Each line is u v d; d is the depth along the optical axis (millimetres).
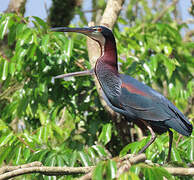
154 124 8922
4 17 9398
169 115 8680
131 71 10500
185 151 8797
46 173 6875
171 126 8609
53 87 10422
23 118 11391
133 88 9047
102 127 10664
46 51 9688
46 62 9852
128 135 10617
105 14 10375
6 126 9289
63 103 10594
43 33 10445
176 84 10977
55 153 8391
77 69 10547
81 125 10938
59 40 9859
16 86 10695
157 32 12234
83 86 10508
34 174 8555
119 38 11664
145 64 10070
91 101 10680
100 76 9359
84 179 6195
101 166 5516
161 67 10969
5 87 10258
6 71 9461
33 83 10133
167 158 8391
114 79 9250
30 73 10328
